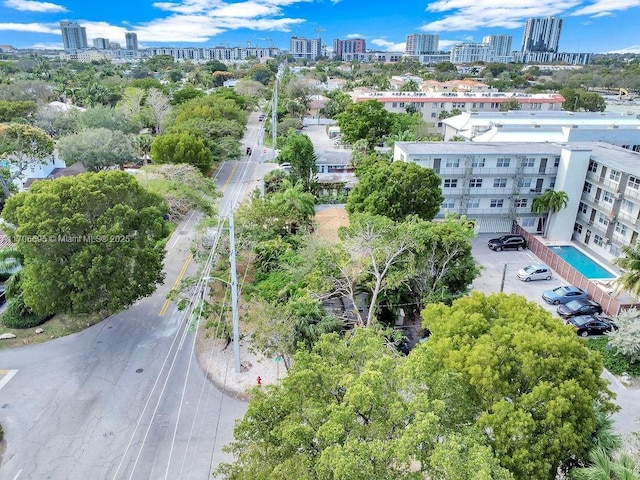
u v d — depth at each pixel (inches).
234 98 3880.4
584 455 650.2
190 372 1085.1
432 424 533.3
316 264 1170.0
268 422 634.8
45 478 810.8
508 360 693.3
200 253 1414.9
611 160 1695.4
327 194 2306.8
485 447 548.7
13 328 1230.9
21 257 1296.8
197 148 2245.3
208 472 828.6
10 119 2869.1
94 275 1077.1
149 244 1229.7
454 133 2815.0
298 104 4131.4
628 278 1226.0
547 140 2271.2
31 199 1115.3
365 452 511.5
